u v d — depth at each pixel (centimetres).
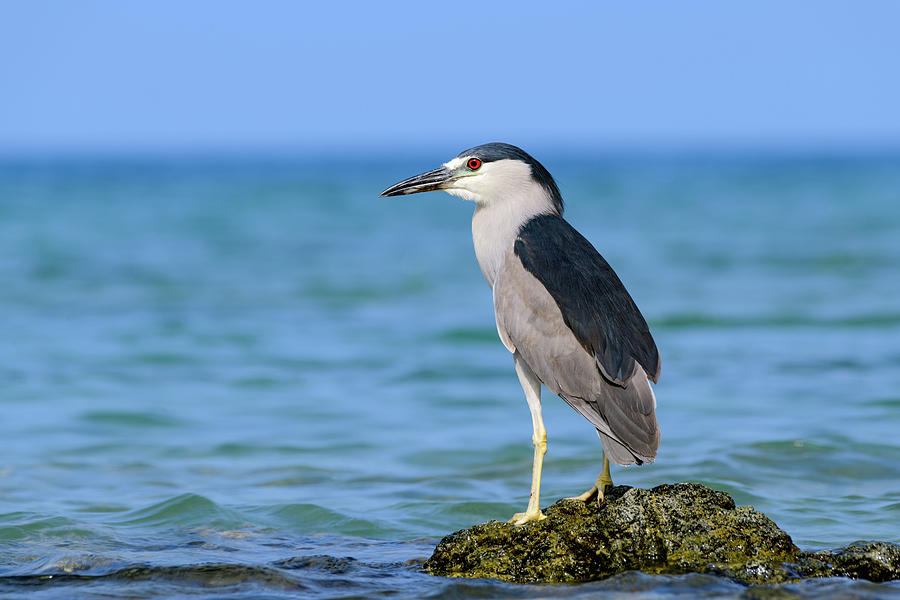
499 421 1413
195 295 2803
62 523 954
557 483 1099
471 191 897
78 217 5994
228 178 14488
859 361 1784
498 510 1002
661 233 4741
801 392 1538
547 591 700
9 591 741
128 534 923
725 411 1418
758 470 1123
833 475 1103
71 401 1541
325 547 876
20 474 1153
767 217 5778
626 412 782
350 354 1938
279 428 1382
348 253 3978
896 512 959
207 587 742
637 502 766
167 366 1823
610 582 705
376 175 15988
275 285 3014
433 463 1198
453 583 723
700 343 2011
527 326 821
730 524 756
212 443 1299
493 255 891
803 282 2955
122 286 2972
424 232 5050
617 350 795
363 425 1395
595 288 821
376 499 1044
